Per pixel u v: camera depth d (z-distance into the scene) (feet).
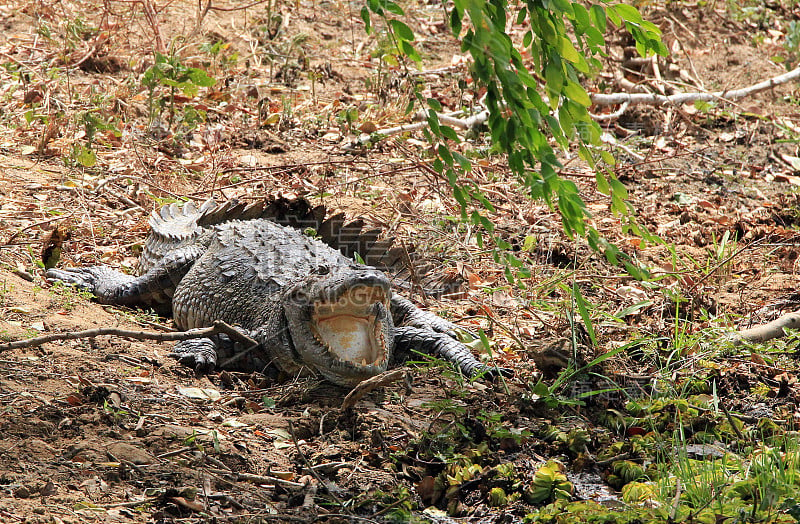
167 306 37.81
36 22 67.36
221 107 58.90
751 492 23.00
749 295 39.04
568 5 19.17
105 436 24.08
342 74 67.36
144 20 70.59
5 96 56.08
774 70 73.51
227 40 70.54
